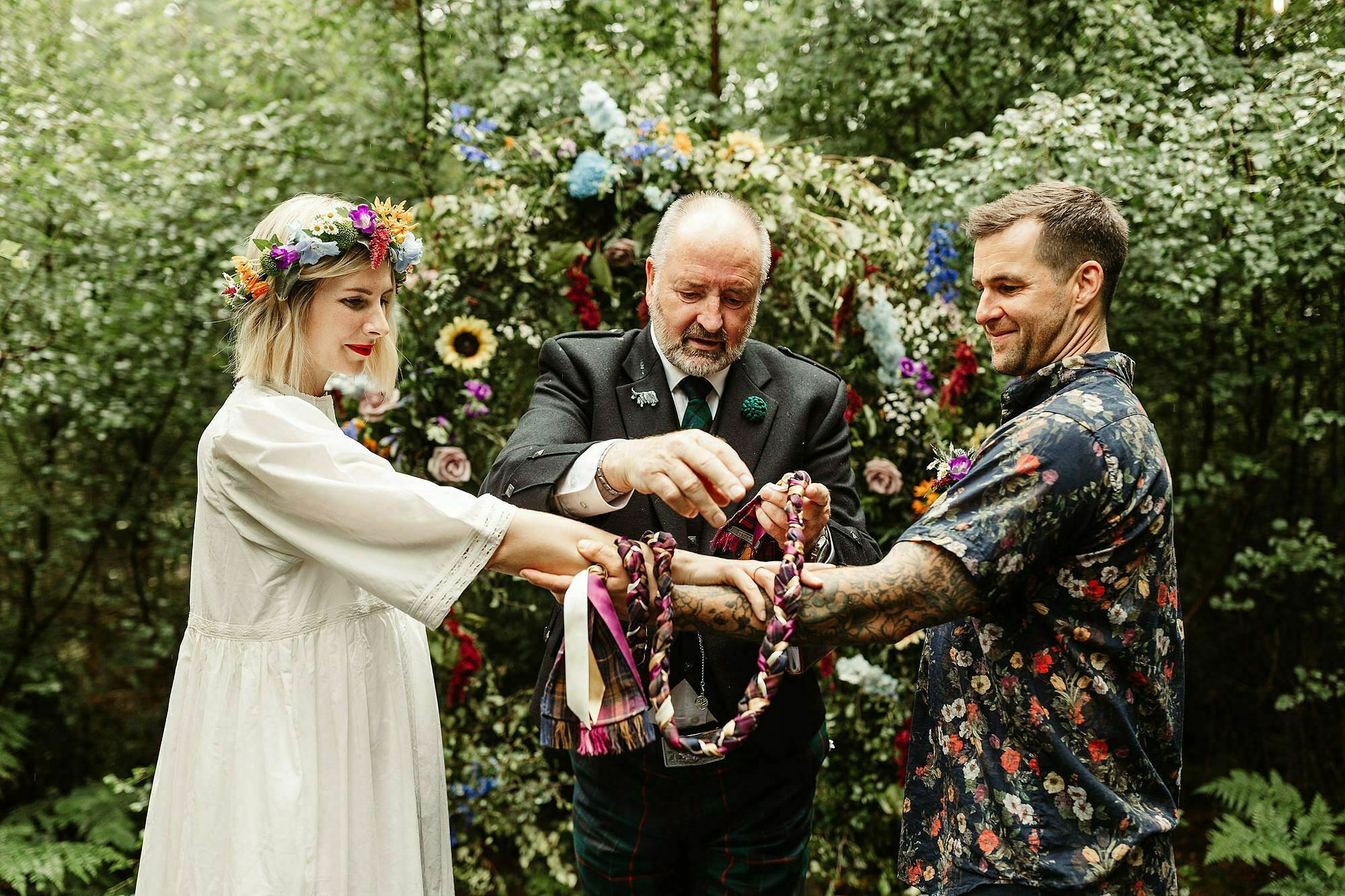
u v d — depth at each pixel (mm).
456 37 3629
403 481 1320
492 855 3096
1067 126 2705
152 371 3502
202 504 1370
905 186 3094
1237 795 3150
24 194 3150
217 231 3330
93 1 3707
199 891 1297
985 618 1357
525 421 1700
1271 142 2721
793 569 1263
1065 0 3355
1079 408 1290
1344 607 3623
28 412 3523
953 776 1413
